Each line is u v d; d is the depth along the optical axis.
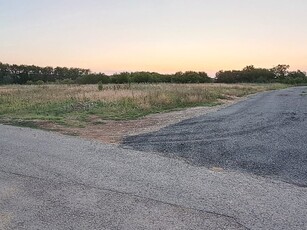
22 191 5.01
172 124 12.19
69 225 3.89
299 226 3.84
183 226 3.83
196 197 4.70
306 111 16.80
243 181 5.39
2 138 9.26
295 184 5.29
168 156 7.08
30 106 18.23
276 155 7.20
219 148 7.88
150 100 19.19
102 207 4.39
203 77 93.88
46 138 9.25
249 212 4.20
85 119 13.48
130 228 3.79
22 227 3.85
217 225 3.86
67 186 5.20
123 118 13.95
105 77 76.69
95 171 5.96
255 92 42.62
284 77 118.19
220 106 20.41
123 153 7.34
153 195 4.78
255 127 11.21
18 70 115.38
